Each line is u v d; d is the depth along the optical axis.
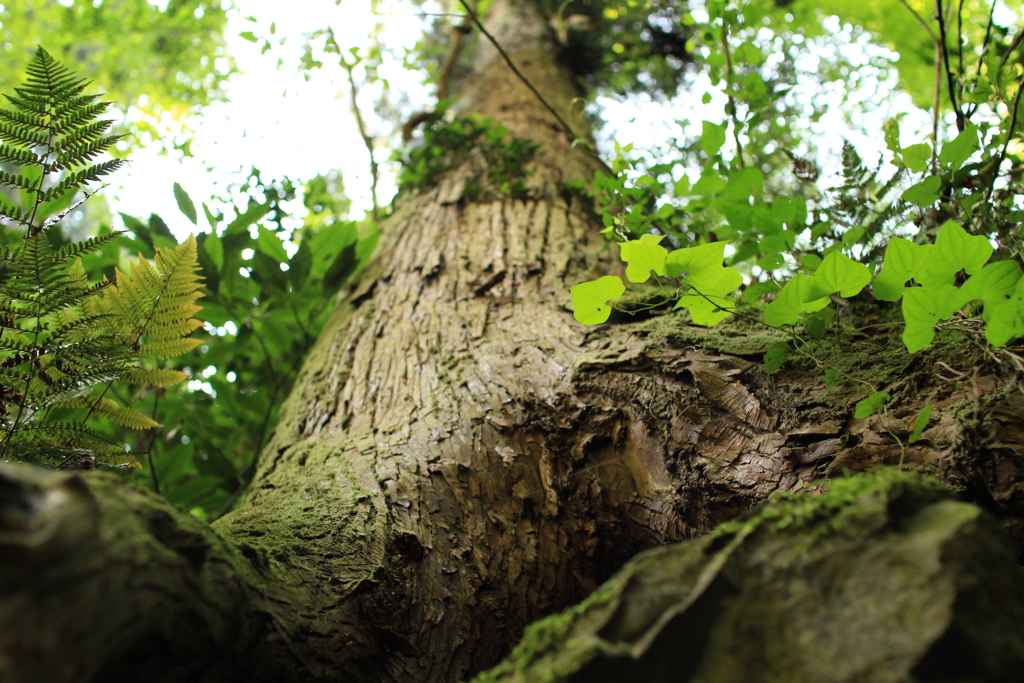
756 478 0.79
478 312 1.22
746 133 1.23
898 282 0.75
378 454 0.94
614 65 3.12
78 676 0.46
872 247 1.01
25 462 0.75
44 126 0.75
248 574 0.63
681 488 0.83
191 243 0.82
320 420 1.11
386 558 0.76
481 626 0.80
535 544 0.87
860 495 0.55
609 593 0.55
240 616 0.58
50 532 0.45
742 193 1.12
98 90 3.09
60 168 0.75
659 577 0.54
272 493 0.89
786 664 0.50
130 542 0.51
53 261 0.74
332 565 0.73
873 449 0.76
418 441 0.95
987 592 0.49
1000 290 0.70
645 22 3.12
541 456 0.92
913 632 0.48
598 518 0.87
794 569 0.53
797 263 1.03
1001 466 0.69
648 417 0.89
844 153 1.06
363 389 1.14
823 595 0.51
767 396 0.87
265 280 1.53
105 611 0.47
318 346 1.42
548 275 1.29
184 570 0.54
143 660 0.52
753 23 1.28
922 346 0.72
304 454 1.01
